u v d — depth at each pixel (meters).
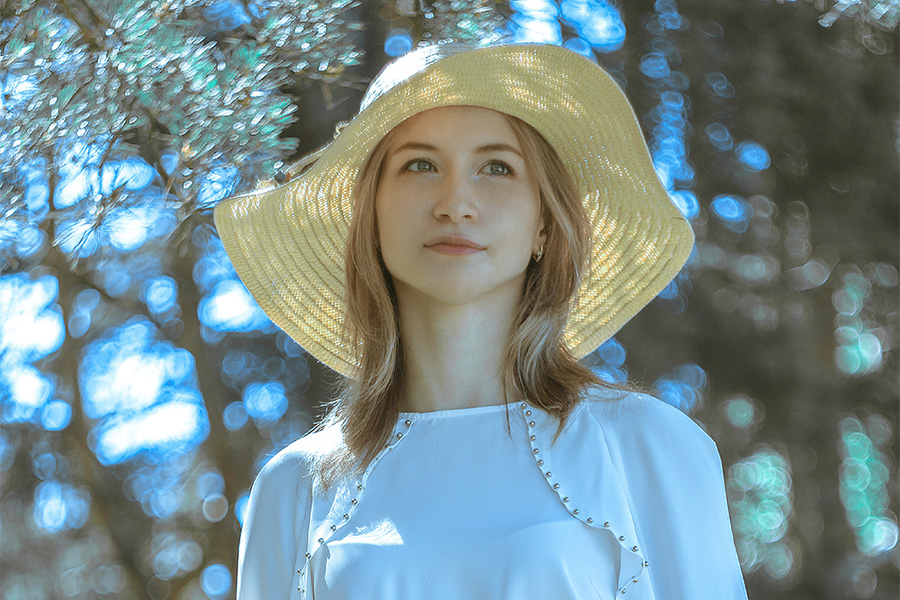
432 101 2.12
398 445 2.13
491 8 2.84
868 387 6.76
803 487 6.69
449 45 2.18
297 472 2.23
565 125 2.20
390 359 2.18
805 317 6.56
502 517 1.99
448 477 2.06
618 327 2.40
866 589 6.94
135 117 2.30
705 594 2.04
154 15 2.32
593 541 2.00
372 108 2.10
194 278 6.34
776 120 6.09
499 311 2.17
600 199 2.33
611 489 2.02
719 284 6.43
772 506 7.20
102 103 2.24
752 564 7.10
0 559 7.16
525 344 2.15
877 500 7.17
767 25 6.00
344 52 2.53
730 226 6.35
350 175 2.35
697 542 2.06
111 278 6.30
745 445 6.74
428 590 1.96
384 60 4.77
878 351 6.77
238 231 2.42
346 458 2.14
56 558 7.31
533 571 1.93
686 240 2.32
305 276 2.46
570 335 2.41
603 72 2.12
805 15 5.85
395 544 1.99
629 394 2.15
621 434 2.11
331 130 4.82
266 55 2.45
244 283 2.47
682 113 6.14
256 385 6.63
